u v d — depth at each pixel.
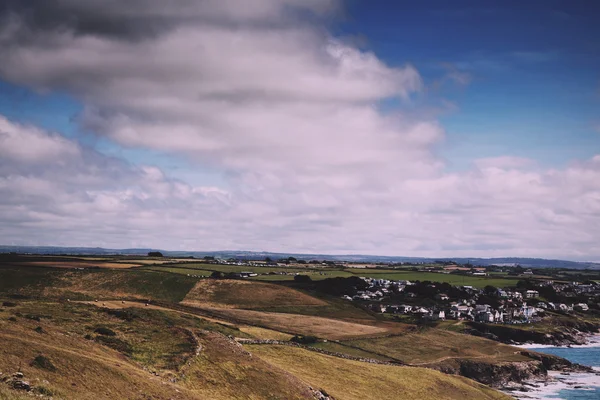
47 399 43.31
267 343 110.00
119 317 96.62
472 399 114.88
